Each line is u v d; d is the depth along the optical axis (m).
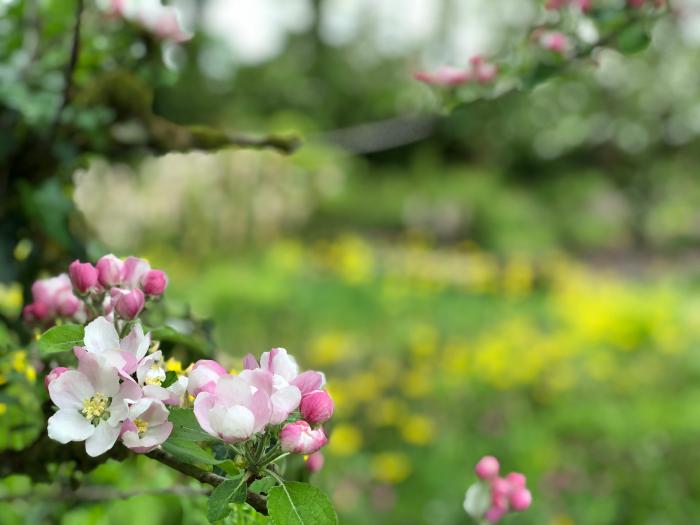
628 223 18.81
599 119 18.61
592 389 6.58
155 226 9.52
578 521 4.52
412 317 8.96
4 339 1.63
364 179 17.48
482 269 11.27
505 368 6.38
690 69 17.59
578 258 17.44
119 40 1.95
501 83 1.98
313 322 8.20
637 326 7.61
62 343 0.90
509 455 5.35
